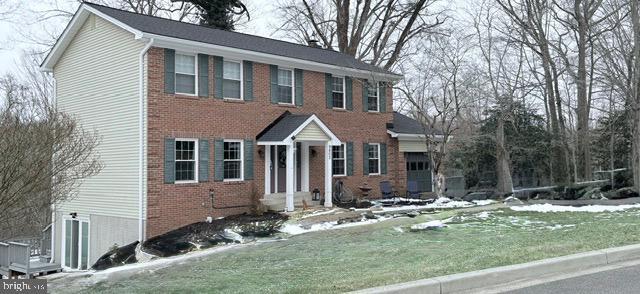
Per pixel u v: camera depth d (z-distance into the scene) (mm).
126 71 17750
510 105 24719
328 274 8859
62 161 12023
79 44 19859
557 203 19594
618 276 8156
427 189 27469
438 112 25016
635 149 20812
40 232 25031
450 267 8383
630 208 16984
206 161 18453
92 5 18953
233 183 19188
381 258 10297
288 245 13047
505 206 19156
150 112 17078
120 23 17562
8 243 16891
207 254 12875
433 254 10266
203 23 30438
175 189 17594
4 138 10383
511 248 10227
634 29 19359
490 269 8125
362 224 15680
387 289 7055
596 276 8219
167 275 10469
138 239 16953
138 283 9906
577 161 29297
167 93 17516
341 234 14336
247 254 12164
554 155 28719
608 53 21797
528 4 25719
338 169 23094
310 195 21500
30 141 10734
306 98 21875
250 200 19609
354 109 23766
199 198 18203
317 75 22375
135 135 17281
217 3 30438
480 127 29672
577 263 8883
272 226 16562
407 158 26531
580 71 24469
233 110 19312
